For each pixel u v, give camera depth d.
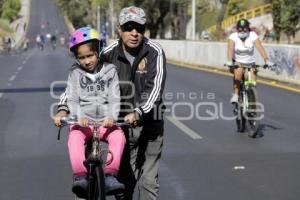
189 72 32.47
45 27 153.25
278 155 10.80
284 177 9.24
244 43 12.83
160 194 8.34
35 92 22.28
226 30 78.88
